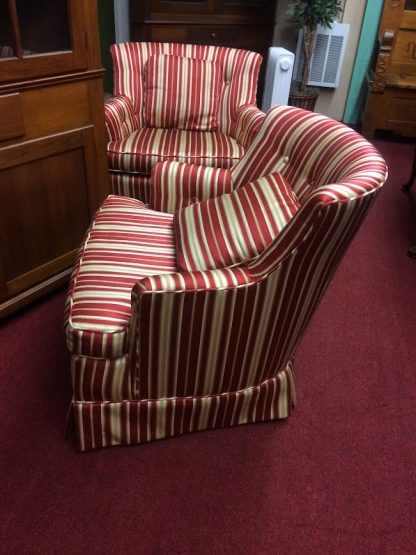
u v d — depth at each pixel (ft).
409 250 7.36
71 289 4.00
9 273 5.23
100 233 4.69
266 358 3.98
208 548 3.51
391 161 10.75
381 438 4.43
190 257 4.07
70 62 4.87
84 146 5.42
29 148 4.83
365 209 3.26
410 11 11.01
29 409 4.50
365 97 12.34
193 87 7.41
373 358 5.38
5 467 3.98
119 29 10.69
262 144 5.16
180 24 10.34
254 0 10.71
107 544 3.50
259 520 3.71
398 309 6.21
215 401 4.14
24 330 5.44
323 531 3.65
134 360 3.69
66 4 4.66
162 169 5.40
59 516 3.65
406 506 3.85
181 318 3.43
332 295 6.43
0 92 4.36
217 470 4.06
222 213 4.37
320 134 4.48
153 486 3.91
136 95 7.57
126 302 3.78
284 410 4.45
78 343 3.56
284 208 4.16
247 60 7.61
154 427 4.15
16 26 4.26
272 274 3.37
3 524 3.58
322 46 11.66
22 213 5.09
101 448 4.15
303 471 4.09
